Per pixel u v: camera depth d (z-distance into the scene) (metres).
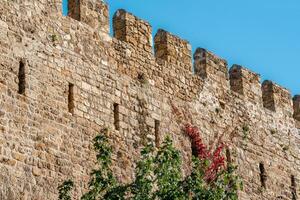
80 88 57.31
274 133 73.25
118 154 58.16
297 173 74.19
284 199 71.62
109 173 47.62
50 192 52.66
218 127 67.44
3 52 53.09
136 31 63.72
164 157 47.06
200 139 65.12
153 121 61.88
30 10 55.97
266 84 75.19
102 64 59.75
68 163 54.44
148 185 46.69
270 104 74.50
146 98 62.09
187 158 63.47
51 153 53.62
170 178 46.66
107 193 46.34
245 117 70.69
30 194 51.50
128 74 61.53
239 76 72.06
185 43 67.75
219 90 69.12
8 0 54.72
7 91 52.44
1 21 53.75
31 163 52.19
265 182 70.19
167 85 64.44
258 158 70.44
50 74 55.56
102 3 61.75
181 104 64.94
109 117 58.72
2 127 51.41
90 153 56.03
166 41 66.00
